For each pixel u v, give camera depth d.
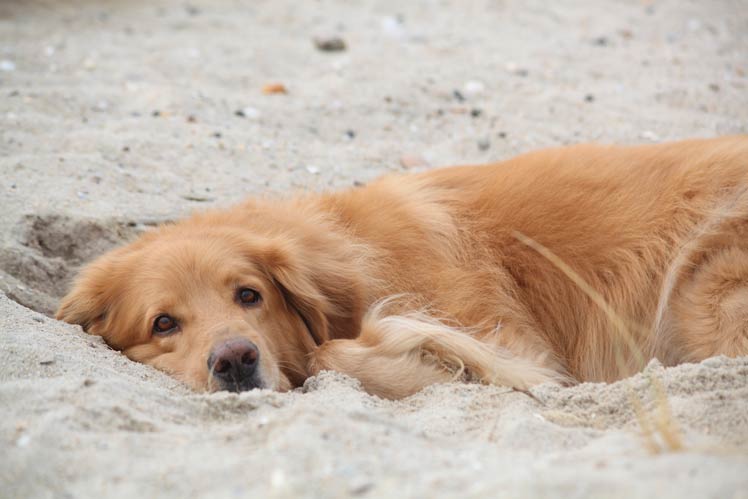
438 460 5.49
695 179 8.98
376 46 18.31
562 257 9.07
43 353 7.27
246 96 15.39
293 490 5.05
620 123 14.66
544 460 5.54
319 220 9.23
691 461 5.07
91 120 13.75
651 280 8.91
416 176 9.84
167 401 6.73
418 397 7.73
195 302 8.11
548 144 13.91
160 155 12.65
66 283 10.15
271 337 8.38
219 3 21.61
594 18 20.77
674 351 8.83
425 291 8.94
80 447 5.74
